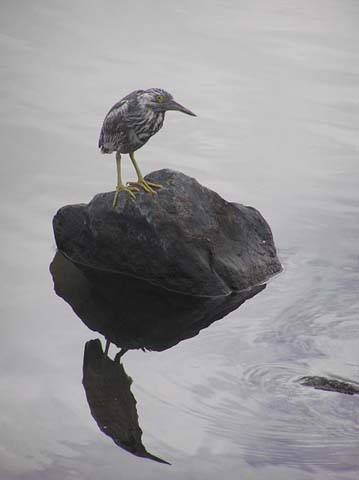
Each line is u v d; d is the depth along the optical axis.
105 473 8.20
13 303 11.62
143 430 8.90
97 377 9.91
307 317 11.42
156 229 12.05
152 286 12.34
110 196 12.52
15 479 8.06
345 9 25.08
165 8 24.41
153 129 11.80
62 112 17.80
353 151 16.61
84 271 12.66
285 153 16.48
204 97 18.73
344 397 9.51
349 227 13.97
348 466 8.33
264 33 22.67
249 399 9.50
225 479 8.13
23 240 13.37
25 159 15.88
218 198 12.59
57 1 24.72
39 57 20.59
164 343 10.81
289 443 8.70
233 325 11.27
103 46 21.36
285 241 13.51
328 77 19.97
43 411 9.19
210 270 12.10
